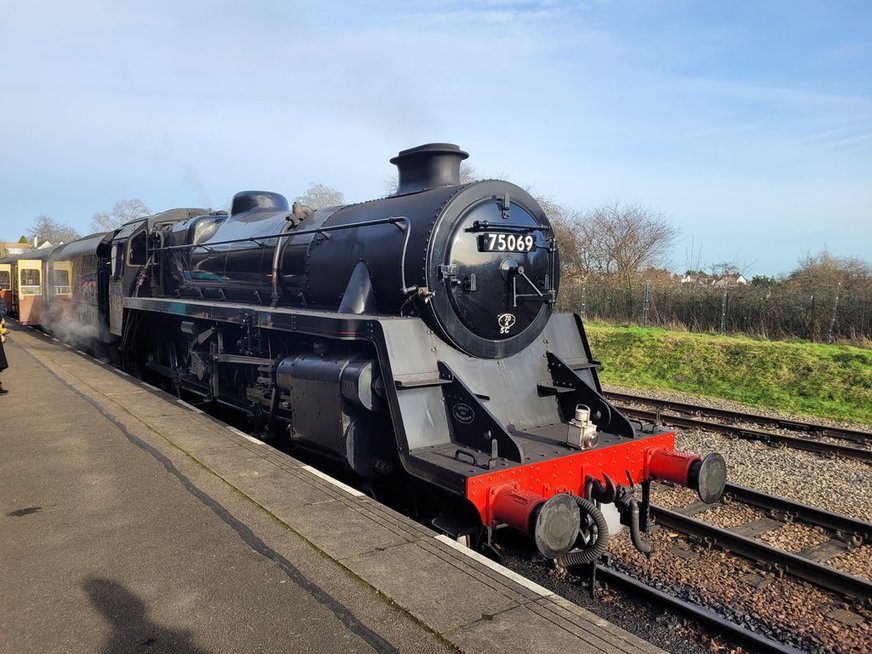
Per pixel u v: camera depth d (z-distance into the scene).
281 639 2.98
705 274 27.19
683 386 14.30
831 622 4.25
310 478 5.27
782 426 10.20
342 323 5.27
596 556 4.36
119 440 6.49
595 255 34.22
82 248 15.80
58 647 2.91
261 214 8.94
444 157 6.15
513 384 5.67
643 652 2.88
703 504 6.45
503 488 4.27
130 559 3.81
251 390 7.24
